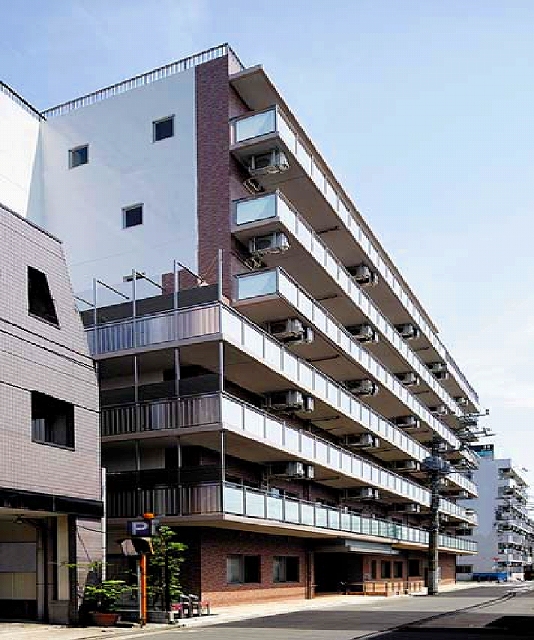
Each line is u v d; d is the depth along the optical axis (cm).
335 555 4375
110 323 2888
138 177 3394
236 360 2925
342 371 4181
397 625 2272
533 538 13825
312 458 3378
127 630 1995
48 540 2177
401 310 5088
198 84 3369
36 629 1988
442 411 6588
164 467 2967
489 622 2392
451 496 7412
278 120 3203
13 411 1933
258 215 3159
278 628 2167
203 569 2802
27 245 2098
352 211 4131
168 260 3262
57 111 3625
